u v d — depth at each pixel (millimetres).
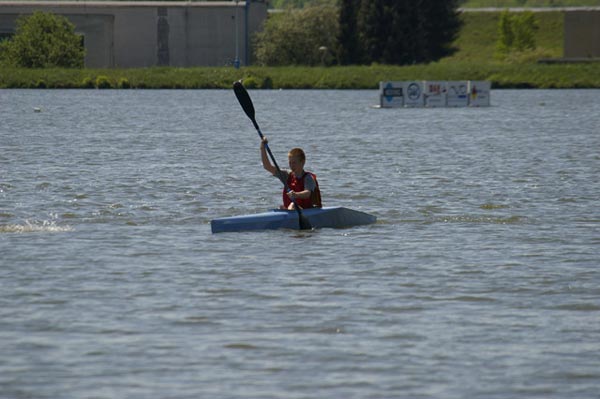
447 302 36406
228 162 86750
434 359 29812
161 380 28031
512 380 28062
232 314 34625
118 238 48906
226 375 28438
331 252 45406
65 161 85750
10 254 44594
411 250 46000
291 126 138250
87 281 39438
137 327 33000
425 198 63875
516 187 69000
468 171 79188
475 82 193875
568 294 37562
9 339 31609
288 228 51000
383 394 27047
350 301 36469
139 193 65562
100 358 29828
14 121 144000
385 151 97750
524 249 46344
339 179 73938
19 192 65312
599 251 45812
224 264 42719
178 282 39344
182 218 55812
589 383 27812
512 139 113375
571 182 71812
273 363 29453
